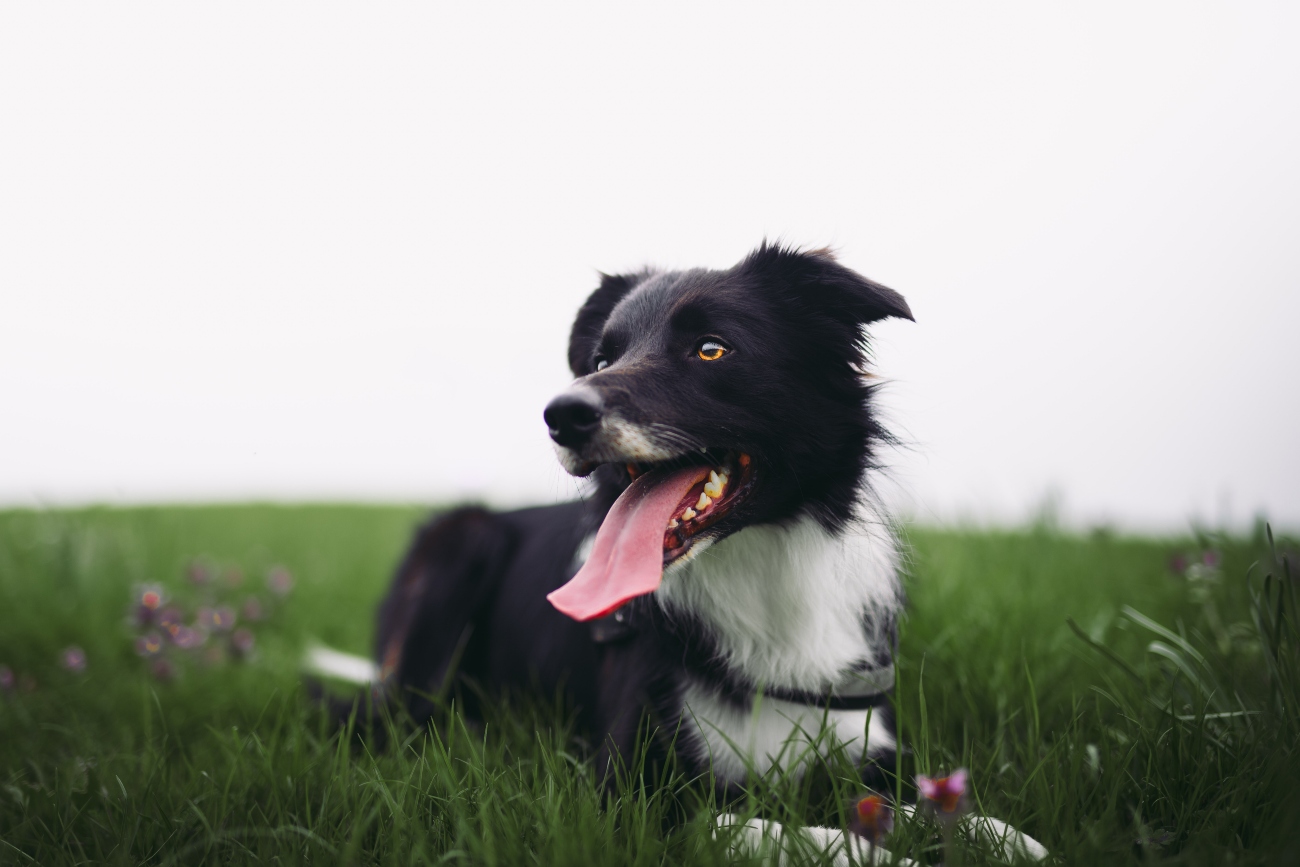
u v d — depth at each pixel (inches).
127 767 100.0
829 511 101.4
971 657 123.0
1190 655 104.0
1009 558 198.4
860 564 102.4
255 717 132.6
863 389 106.3
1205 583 145.6
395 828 74.9
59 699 142.0
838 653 98.5
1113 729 97.4
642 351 99.8
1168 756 84.6
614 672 104.5
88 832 86.7
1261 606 88.6
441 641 137.6
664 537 90.2
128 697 143.9
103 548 237.6
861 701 97.0
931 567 162.1
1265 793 75.9
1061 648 128.4
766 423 97.7
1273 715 84.4
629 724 96.3
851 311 105.1
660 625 99.0
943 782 61.9
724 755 93.8
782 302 106.0
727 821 78.1
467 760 92.8
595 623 105.9
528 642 128.2
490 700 134.0
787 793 83.7
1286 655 86.8
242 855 78.7
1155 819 78.5
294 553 299.1
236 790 91.4
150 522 317.7
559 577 124.6
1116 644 133.1
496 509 151.4
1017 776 89.9
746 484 97.7
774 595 98.1
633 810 77.7
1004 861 69.8
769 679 96.2
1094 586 178.5
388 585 153.7
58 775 99.5
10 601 198.5
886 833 74.2
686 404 93.6
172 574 241.6
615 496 105.3
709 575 98.2
